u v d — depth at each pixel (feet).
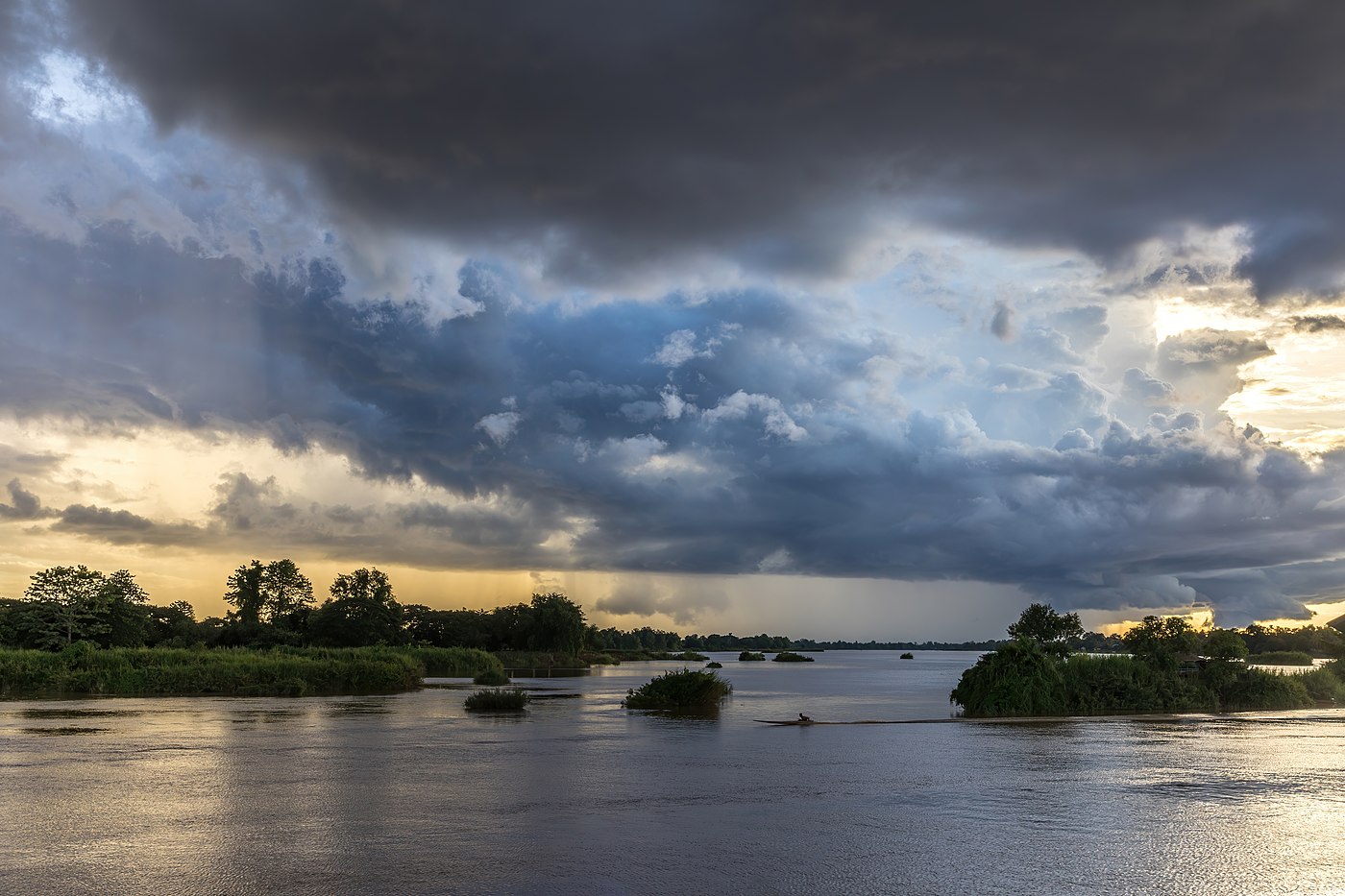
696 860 38.63
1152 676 142.72
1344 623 346.13
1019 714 127.03
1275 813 49.65
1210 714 130.31
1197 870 37.14
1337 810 50.90
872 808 51.49
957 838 43.09
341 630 423.23
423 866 37.58
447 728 104.94
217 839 42.68
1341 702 155.43
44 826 45.96
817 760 74.23
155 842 42.09
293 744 86.17
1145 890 34.30
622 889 34.19
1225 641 154.71
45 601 306.96
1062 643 153.48
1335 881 35.63
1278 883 35.35
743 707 147.23
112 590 321.93
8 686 176.14
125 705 147.23
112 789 57.98
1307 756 77.00
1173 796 55.47
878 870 37.09
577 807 51.72
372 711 134.51
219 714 128.06
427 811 50.37
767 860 38.68
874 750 81.66
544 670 385.70
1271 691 147.95
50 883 35.14
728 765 70.54
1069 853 40.14
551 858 39.11
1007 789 58.29
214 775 64.75
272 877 35.88
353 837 43.14
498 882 35.24
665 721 115.65
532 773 65.98
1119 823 46.91
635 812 49.93
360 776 64.39
